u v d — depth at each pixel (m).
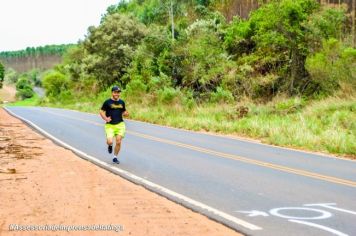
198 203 9.11
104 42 60.06
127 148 17.67
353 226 7.57
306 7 34.16
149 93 41.03
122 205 8.71
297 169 13.20
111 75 60.53
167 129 26.11
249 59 37.25
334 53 31.20
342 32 38.81
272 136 20.14
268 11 34.25
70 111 48.19
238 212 8.48
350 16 43.91
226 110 30.22
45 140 19.95
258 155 16.03
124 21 61.53
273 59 34.97
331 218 8.08
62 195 9.45
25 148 17.11
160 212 8.26
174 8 77.19
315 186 10.84
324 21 33.44
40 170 12.38
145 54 50.12
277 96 32.38
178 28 64.19
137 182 11.12
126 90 45.38
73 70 75.12
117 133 14.04
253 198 9.60
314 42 33.62
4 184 10.49
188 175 12.15
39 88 194.38
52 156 15.11
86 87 66.00
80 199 9.12
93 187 10.30
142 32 60.75
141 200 9.15
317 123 22.17
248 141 20.36
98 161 14.44
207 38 43.09
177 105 34.84
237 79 36.12
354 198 9.63
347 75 29.53
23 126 27.45
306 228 7.46
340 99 27.41
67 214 8.02
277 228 7.46
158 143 19.38
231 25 49.50
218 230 7.26
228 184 11.02
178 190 10.29
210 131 24.86
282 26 33.81
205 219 7.99
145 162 14.31
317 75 31.02
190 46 42.62
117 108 14.04
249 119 25.58
